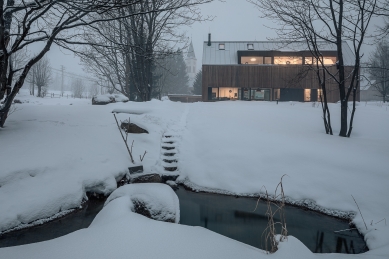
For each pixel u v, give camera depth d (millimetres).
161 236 3287
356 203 5855
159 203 4688
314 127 11633
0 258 2828
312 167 7297
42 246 3064
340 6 9453
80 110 11750
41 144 7094
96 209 5902
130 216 3871
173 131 10570
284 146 8484
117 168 7133
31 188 5473
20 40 6691
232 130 10430
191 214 6164
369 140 9156
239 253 3016
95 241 3127
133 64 16938
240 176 7719
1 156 5984
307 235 5184
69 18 7000
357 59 9312
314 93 26641
